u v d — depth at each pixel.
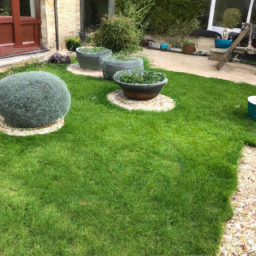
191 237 2.77
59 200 3.11
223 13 11.94
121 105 5.67
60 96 4.43
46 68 7.80
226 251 2.69
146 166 3.79
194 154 4.12
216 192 3.39
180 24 11.90
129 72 6.07
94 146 4.17
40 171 3.57
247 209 3.21
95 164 3.76
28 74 4.42
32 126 4.47
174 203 3.18
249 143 4.62
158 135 4.61
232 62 9.76
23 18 8.69
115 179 3.51
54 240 2.66
